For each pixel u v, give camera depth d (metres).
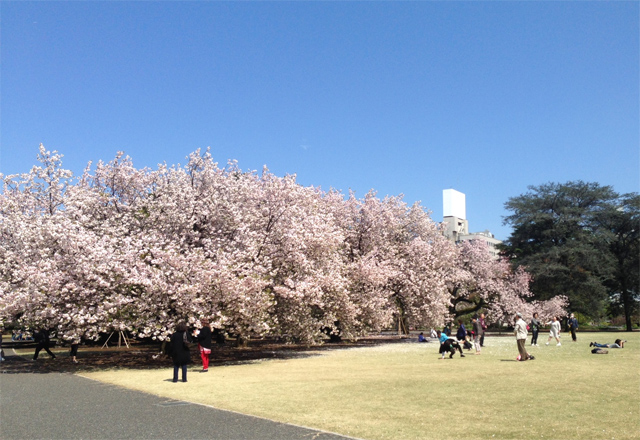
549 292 54.12
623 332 50.28
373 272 29.95
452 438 7.33
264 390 12.01
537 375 14.13
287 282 21.61
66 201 19.80
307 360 20.50
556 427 7.86
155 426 8.23
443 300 36.41
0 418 8.95
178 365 13.86
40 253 18.09
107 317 17.73
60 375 16.30
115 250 19.16
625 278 56.31
